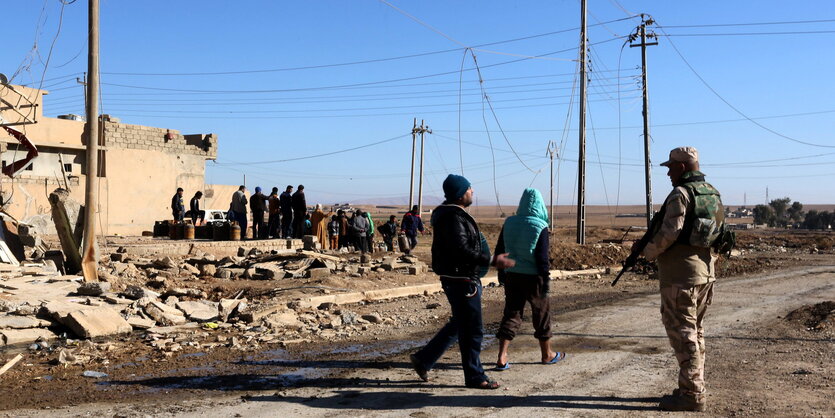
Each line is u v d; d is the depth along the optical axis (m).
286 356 7.54
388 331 9.36
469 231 5.88
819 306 10.80
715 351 7.95
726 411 5.29
